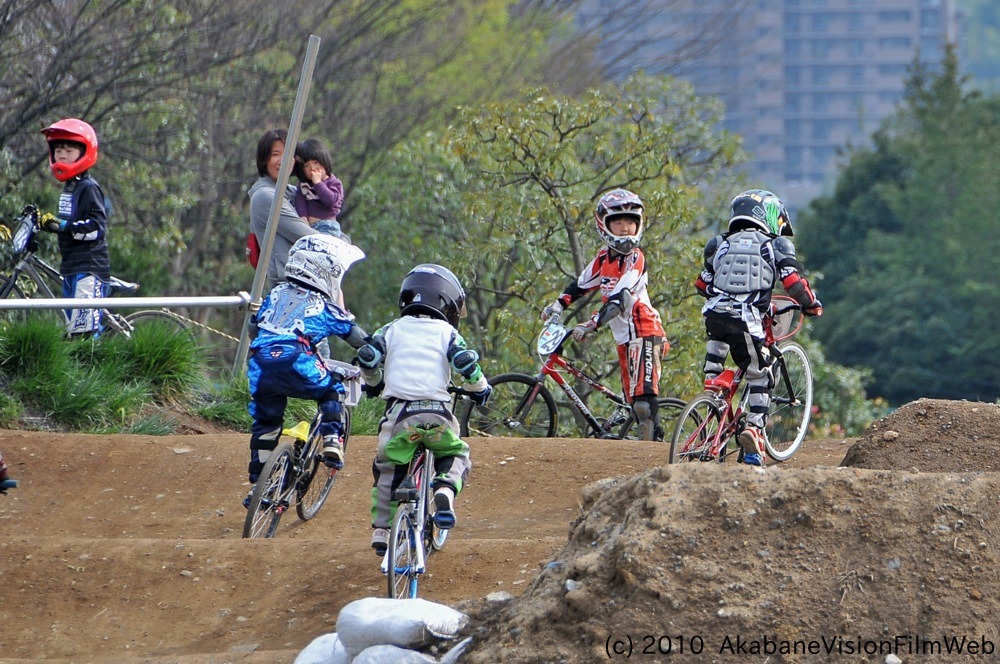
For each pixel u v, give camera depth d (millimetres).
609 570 16562
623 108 56750
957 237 159625
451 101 91500
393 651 16641
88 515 27625
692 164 66250
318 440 26109
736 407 27234
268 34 68500
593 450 31375
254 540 23219
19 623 20453
